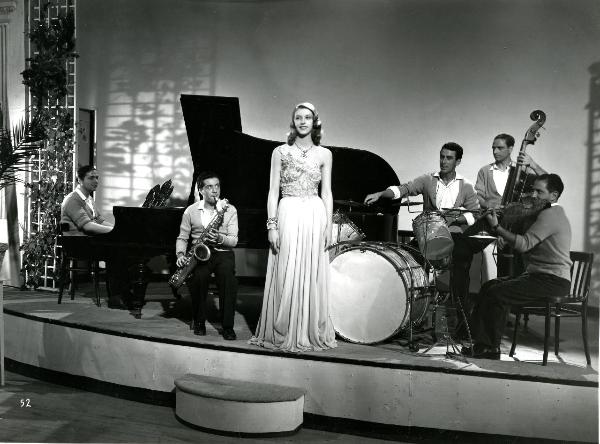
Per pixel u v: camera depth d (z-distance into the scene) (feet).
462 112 24.49
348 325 15.47
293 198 14.97
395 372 13.69
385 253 15.19
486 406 13.24
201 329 16.10
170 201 26.63
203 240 16.03
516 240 14.53
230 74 26.61
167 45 26.86
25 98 23.77
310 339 14.88
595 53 22.67
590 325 19.48
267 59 26.32
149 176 26.94
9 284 24.35
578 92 22.97
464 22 24.31
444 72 24.63
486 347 14.60
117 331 16.33
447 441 13.47
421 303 15.23
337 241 16.93
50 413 15.20
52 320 17.58
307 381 14.35
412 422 13.65
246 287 25.22
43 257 23.09
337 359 14.07
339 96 25.77
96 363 16.71
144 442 13.48
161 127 26.89
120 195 27.20
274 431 13.75
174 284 16.56
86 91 27.40
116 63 27.20
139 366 16.03
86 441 13.51
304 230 14.80
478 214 15.87
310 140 15.20
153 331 16.33
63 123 23.12
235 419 13.75
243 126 26.68
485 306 14.57
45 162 22.99
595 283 22.39
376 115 25.43
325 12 25.70
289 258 14.78
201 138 18.39
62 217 20.45
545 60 23.39
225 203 16.44
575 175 23.04
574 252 15.31
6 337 18.98
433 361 13.85
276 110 26.35
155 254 17.85
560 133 23.26
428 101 24.86
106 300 20.92
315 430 14.30
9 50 24.02
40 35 22.81
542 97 23.47
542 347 16.38
